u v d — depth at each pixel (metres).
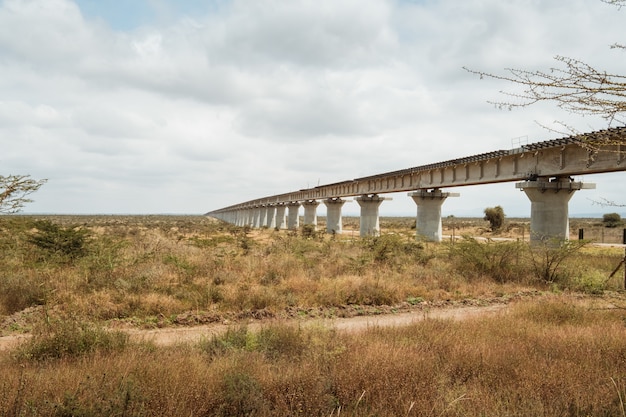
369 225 67.81
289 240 33.50
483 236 62.84
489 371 6.79
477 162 42.19
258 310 13.70
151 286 15.60
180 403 5.16
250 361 7.06
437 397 5.54
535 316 12.26
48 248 20.44
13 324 11.33
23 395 5.20
